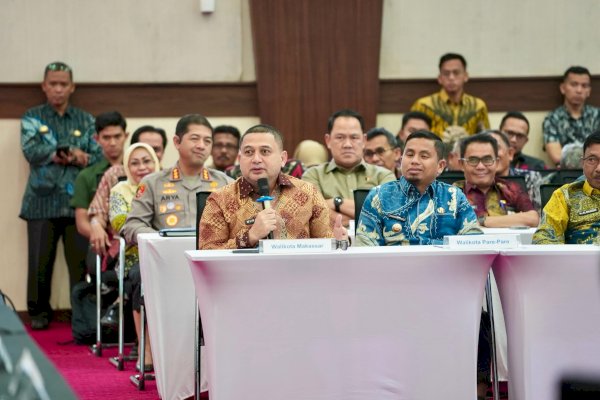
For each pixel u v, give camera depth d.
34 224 10.02
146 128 8.95
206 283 4.25
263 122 10.49
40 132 10.03
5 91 10.32
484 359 5.13
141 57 10.48
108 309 8.10
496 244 4.52
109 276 7.99
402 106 10.67
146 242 5.57
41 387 2.58
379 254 4.29
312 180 7.75
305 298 4.28
